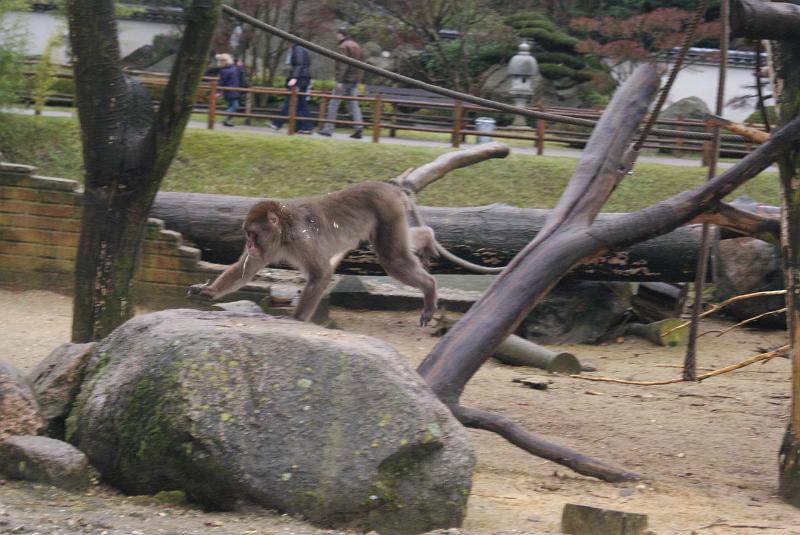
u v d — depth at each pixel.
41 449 6.57
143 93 10.00
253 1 32.44
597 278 15.41
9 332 12.46
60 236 14.90
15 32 21.70
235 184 21.08
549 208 21.36
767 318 16.12
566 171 22.67
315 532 5.81
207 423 6.09
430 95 35.03
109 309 9.79
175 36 37.62
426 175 14.62
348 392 6.28
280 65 35.69
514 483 8.04
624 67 36.41
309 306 8.48
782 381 13.05
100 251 9.73
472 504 7.06
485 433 9.95
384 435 6.19
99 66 9.38
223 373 6.25
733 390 12.40
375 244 9.46
